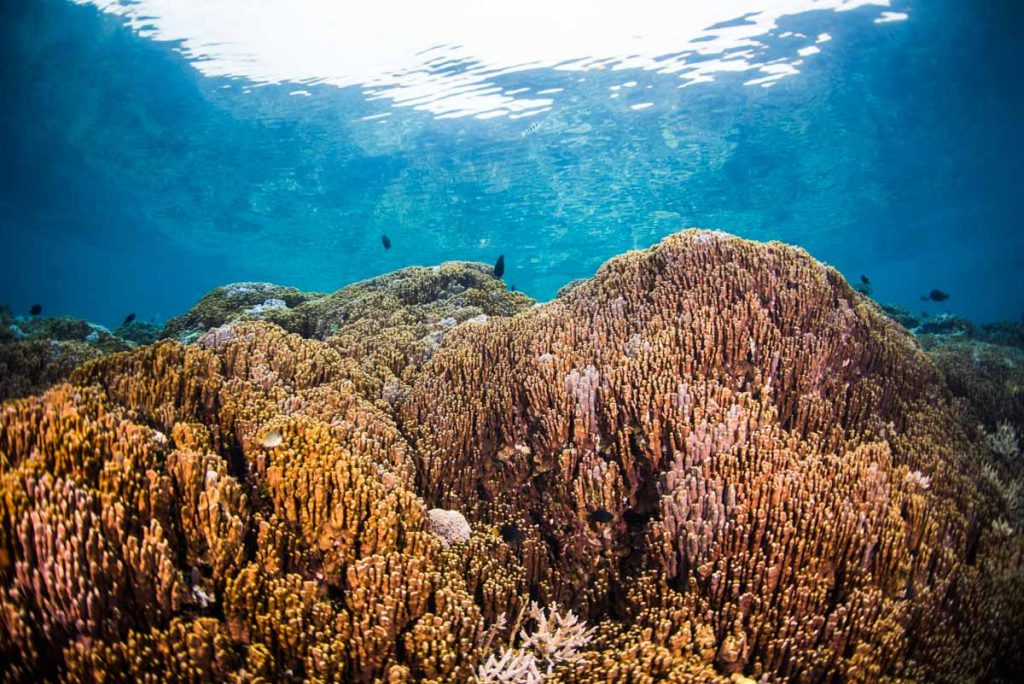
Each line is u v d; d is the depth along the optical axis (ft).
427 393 21.08
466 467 18.47
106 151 128.47
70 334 41.09
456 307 35.37
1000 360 33.83
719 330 18.93
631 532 15.43
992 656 12.38
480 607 13.23
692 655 10.96
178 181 143.54
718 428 15.16
